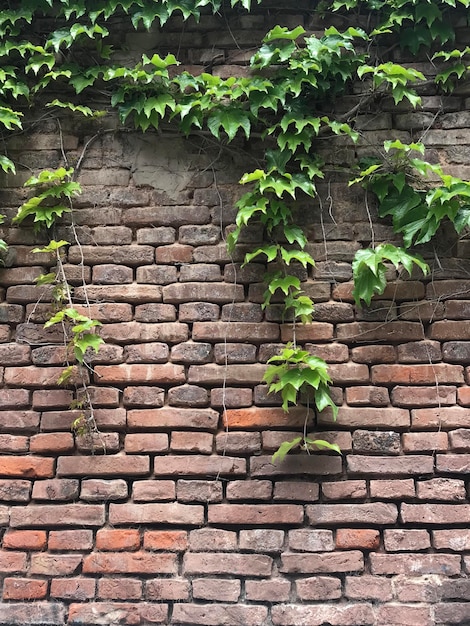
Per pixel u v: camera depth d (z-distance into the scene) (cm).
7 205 249
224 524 216
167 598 209
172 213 245
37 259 243
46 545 217
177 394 228
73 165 251
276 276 233
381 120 254
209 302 236
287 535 215
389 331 233
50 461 224
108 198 247
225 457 222
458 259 240
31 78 258
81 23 261
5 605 211
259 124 253
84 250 243
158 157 251
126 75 245
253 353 231
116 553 215
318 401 216
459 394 227
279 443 223
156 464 222
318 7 260
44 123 256
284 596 208
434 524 215
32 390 232
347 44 244
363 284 227
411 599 208
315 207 245
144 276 239
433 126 253
